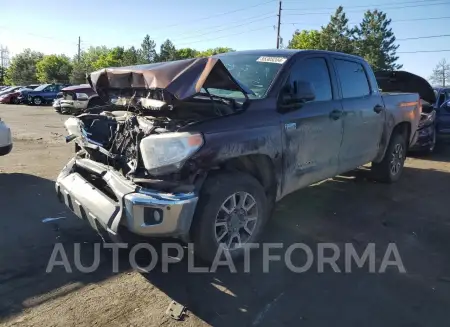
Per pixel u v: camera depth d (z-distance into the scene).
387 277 3.38
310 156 4.19
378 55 65.69
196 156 3.07
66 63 81.12
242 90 3.50
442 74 65.75
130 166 3.32
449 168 7.83
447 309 2.92
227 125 3.32
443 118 9.85
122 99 3.89
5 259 3.49
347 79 4.90
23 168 6.83
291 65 4.10
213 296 3.04
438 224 4.63
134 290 3.09
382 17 67.00
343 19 67.12
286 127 3.79
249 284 3.22
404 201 5.48
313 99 4.02
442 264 3.64
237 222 3.47
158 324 2.68
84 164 3.73
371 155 5.52
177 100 3.11
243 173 3.51
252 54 4.48
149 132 3.21
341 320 2.77
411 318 2.81
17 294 2.97
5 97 29.53
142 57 85.31
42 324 2.64
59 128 13.31
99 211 3.17
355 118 4.84
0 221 4.32
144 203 2.95
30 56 87.62
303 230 4.35
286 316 2.81
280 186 3.87
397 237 4.22
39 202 4.97
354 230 4.38
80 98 16.20
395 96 5.99
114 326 2.64
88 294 3.01
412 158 8.95
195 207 3.12
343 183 6.29
